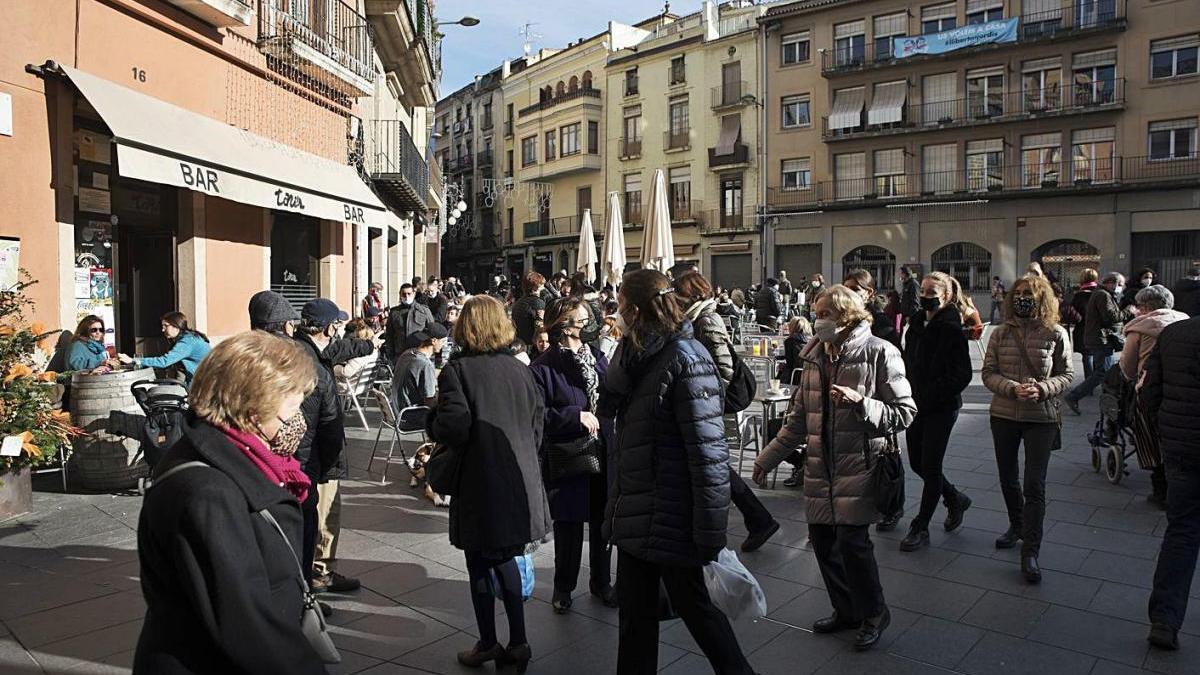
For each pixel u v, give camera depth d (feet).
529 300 28.66
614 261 60.03
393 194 72.54
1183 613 13.44
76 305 31.07
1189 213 100.58
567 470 15.21
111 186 33.22
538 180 175.83
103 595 15.90
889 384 13.70
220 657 5.93
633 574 11.28
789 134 132.05
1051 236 110.52
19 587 16.30
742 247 137.18
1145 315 20.72
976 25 113.91
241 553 5.95
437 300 47.83
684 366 10.86
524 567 14.97
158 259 36.70
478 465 12.84
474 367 13.20
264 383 6.56
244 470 6.28
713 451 10.61
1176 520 13.74
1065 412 37.47
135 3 32.83
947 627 14.43
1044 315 16.88
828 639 14.11
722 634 10.97
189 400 6.61
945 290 18.26
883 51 123.54
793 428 14.76
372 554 18.52
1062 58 109.60
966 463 27.17
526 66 192.54
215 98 39.01
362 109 60.54
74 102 29.94
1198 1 99.66
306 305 15.03
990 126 114.52
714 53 141.49
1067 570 17.13
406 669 13.03
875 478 13.51
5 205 26.89
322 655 6.93
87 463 23.25
